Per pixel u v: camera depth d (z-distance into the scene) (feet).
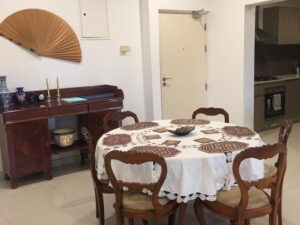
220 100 17.19
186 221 9.07
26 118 11.58
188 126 9.34
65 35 13.70
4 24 12.46
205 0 16.60
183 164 7.03
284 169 6.94
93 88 14.60
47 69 13.56
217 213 7.23
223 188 7.36
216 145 7.76
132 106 16.01
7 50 12.67
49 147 12.34
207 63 17.53
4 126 11.43
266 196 7.30
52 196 11.03
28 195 11.16
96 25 14.44
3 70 12.69
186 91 17.16
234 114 16.48
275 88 18.81
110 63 15.08
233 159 6.83
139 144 8.13
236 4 15.44
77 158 14.61
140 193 7.64
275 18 19.10
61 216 9.66
